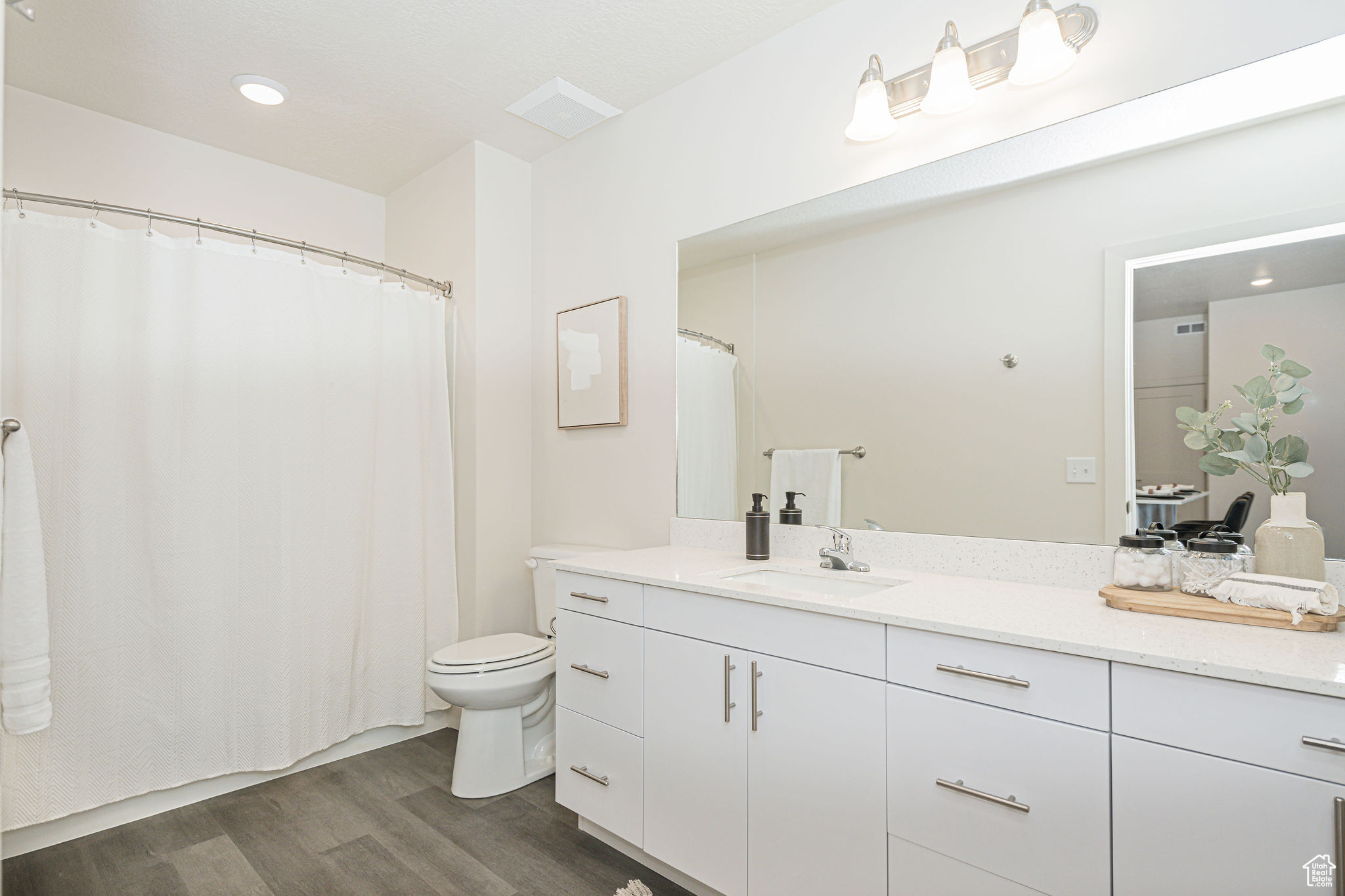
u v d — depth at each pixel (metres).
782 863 1.48
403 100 2.49
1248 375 1.36
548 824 2.06
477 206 2.79
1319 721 0.91
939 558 1.77
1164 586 1.36
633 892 1.71
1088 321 1.55
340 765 2.45
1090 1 1.55
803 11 2.01
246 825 2.03
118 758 2.02
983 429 1.71
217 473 2.19
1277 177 1.33
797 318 2.07
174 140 2.74
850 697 1.38
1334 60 1.28
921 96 1.79
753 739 1.54
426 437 2.72
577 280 2.78
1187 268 1.43
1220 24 1.39
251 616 2.25
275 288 2.32
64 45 2.15
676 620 1.71
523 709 2.37
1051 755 1.13
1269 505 1.33
